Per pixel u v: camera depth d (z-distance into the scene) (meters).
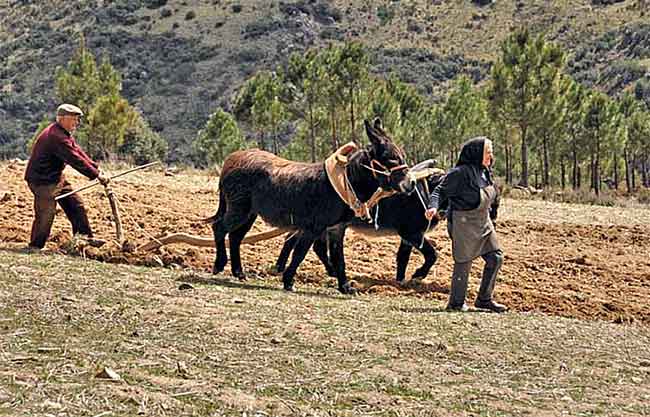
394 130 41.41
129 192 18.83
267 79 46.88
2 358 6.79
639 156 65.00
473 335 9.09
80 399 5.99
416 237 13.06
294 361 7.44
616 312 12.38
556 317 11.07
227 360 7.31
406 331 8.91
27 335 7.52
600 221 21.44
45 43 117.38
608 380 7.74
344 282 11.66
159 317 8.53
